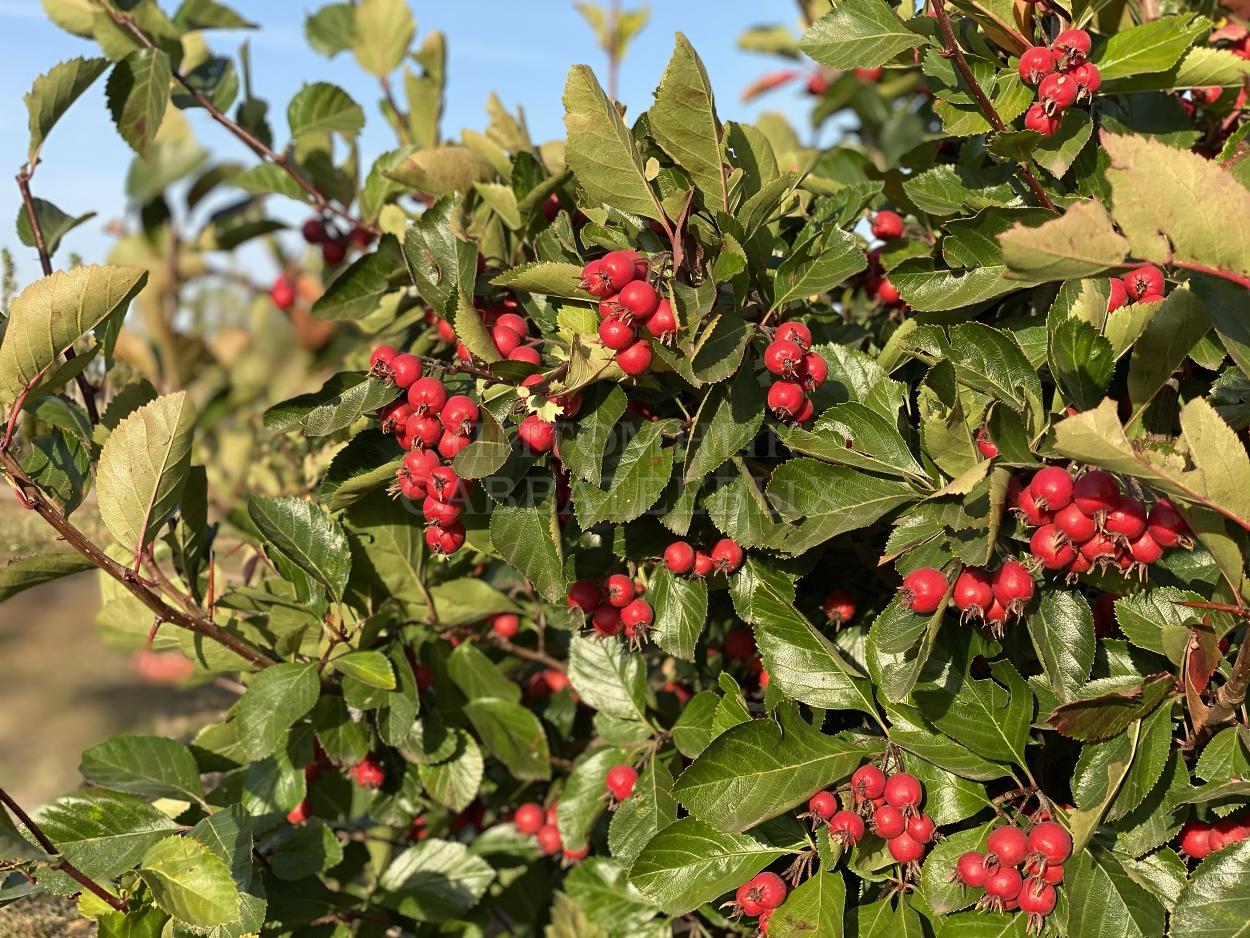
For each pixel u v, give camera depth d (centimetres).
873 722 247
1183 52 225
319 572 275
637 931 303
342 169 431
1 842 223
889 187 283
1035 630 200
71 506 266
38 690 454
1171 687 198
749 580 247
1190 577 212
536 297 262
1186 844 208
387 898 326
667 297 207
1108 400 157
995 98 235
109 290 227
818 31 242
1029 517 185
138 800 258
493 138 365
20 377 228
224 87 399
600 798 293
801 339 212
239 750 304
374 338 433
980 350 213
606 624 261
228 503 529
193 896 216
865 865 217
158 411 240
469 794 318
